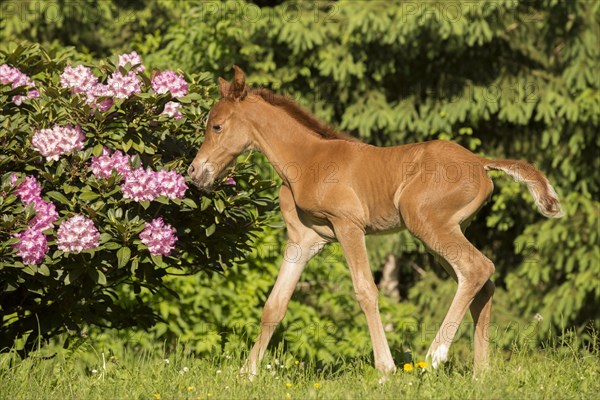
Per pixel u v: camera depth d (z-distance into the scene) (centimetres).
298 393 839
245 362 983
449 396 793
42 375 897
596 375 898
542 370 906
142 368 959
